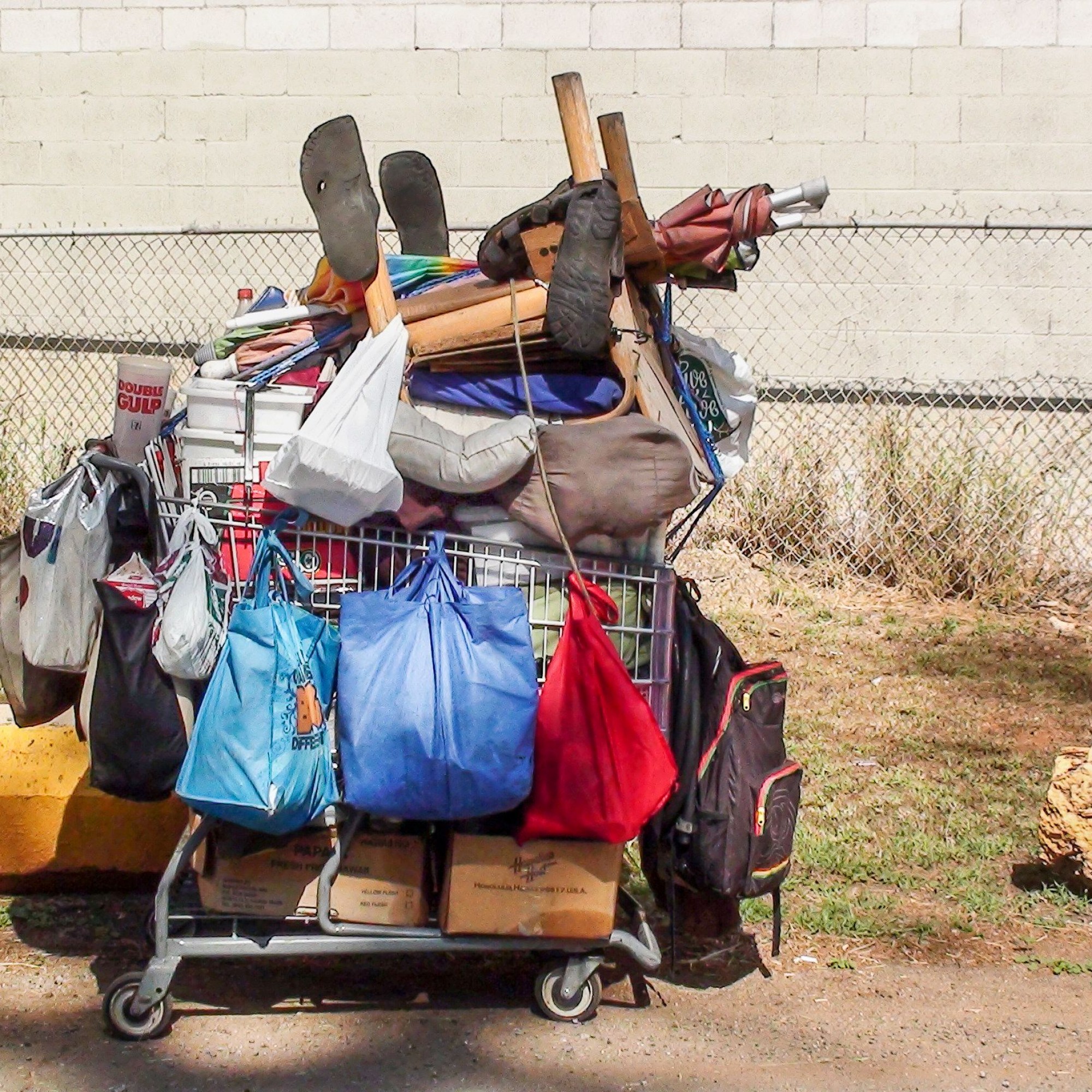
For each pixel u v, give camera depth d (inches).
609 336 149.3
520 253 153.8
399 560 149.6
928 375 368.5
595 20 371.2
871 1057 149.3
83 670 151.5
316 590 147.6
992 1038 154.0
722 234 159.2
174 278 394.6
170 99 388.5
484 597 142.2
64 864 177.8
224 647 139.1
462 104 377.7
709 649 156.6
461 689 137.1
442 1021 153.6
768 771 156.7
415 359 151.3
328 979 162.1
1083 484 358.0
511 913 147.5
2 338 400.5
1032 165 362.3
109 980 160.2
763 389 372.8
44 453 378.9
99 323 398.0
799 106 367.6
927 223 335.9
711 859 152.6
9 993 156.7
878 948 175.3
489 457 142.3
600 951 152.9
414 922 148.9
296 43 382.0
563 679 143.9
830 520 354.9
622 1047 149.5
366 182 146.9
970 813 218.4
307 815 138.9
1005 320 365.4
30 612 149.6
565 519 145.3
